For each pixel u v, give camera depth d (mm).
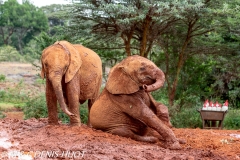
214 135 10445
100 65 10812
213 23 18344
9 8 67375
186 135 10234
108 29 17953
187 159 6941
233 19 18031
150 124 8375
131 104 8664
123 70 8781
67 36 17828
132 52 20562
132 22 16219
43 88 31672
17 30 68688
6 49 51938
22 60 48906
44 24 67938
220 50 19141
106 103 9078
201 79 21531
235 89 23344
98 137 8359
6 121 10938
